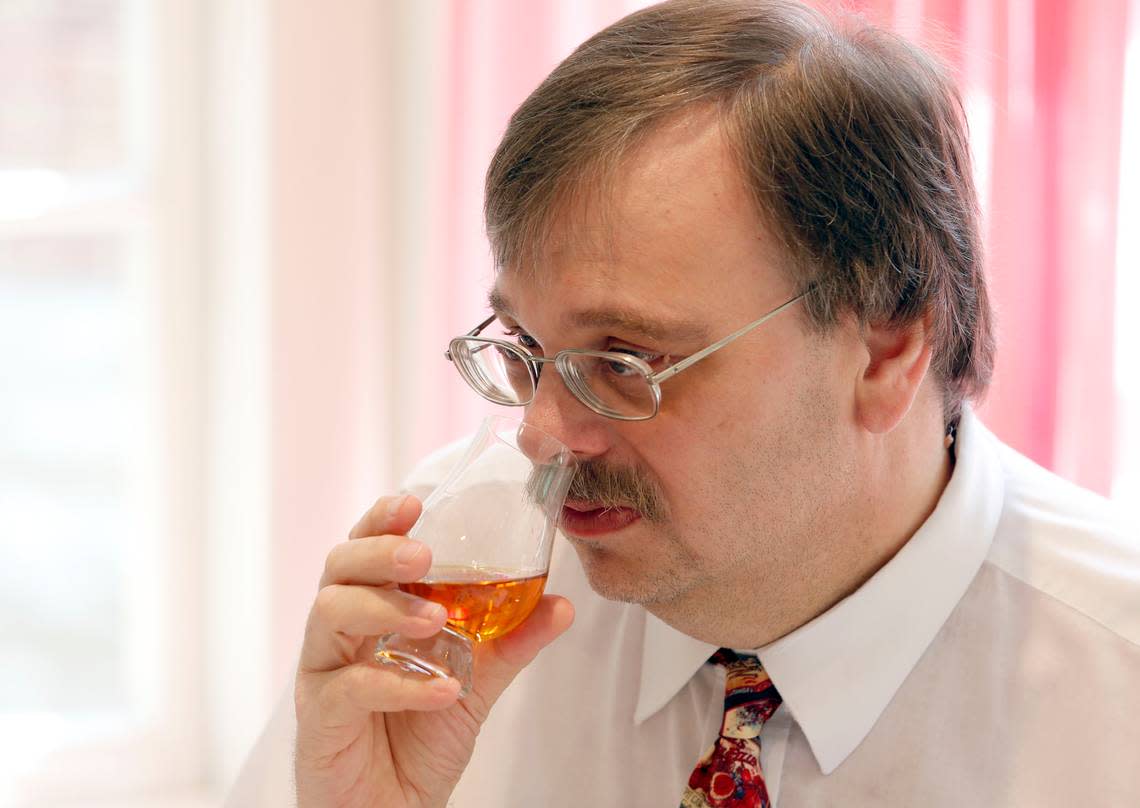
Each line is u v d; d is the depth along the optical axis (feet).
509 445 4.07
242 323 10.61
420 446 10.28
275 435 10.28
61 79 10.64
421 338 10.25
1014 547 5.02
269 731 5.62
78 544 11.08
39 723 10.95
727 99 4.11
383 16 10.46
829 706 4.72
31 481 10.97
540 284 4.12
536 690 5.46
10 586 10.96
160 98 10.78
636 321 4.00
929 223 4.50
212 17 10.73
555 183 4.07
